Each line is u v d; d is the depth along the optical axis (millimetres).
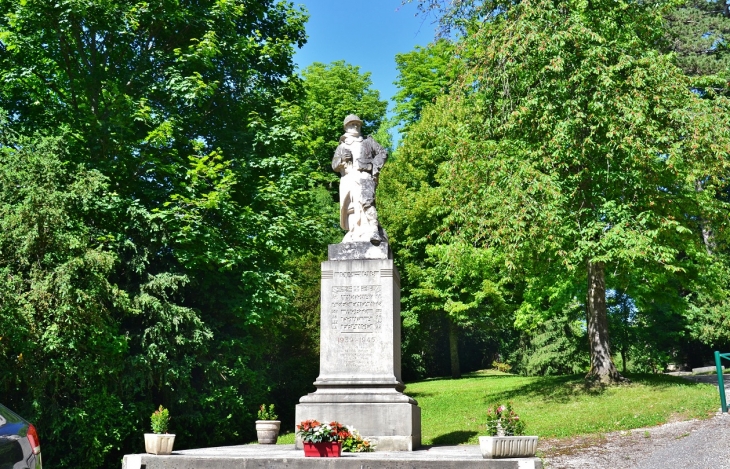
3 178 15703
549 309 24516
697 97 18797
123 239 18734
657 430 14594
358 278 12883
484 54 19875
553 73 18703
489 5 21016
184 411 19844
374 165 13891
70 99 20172
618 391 18875
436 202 30922
